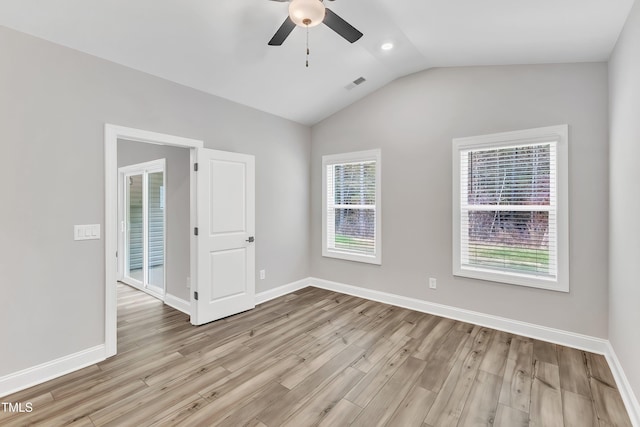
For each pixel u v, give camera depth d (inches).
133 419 73.1
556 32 91.4
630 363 78.3
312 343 112.5
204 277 130.3
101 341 101.3
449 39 107.7
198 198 128.5
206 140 133.0
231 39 104.2
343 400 80.4
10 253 84.4
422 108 142.5
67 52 93.5
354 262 169.0
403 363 98.4
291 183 175.8
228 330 124.1
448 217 136.3
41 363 89.2
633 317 76.5
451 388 85.4
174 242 151.6
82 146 96.8
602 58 101.8
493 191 126.1
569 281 109.0
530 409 76.8
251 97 144.3
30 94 86.7
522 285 118.3
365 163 166.1
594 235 104.7
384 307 150.4
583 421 72.7
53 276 91.6
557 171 110.7
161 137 116.7
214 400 80.2
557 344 111.0
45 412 75.6
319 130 183.3
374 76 144.1
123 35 94.2
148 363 98.7
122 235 197.8
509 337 116.7
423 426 71.1
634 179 76.2
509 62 117.8
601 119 103.4
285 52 116.3
